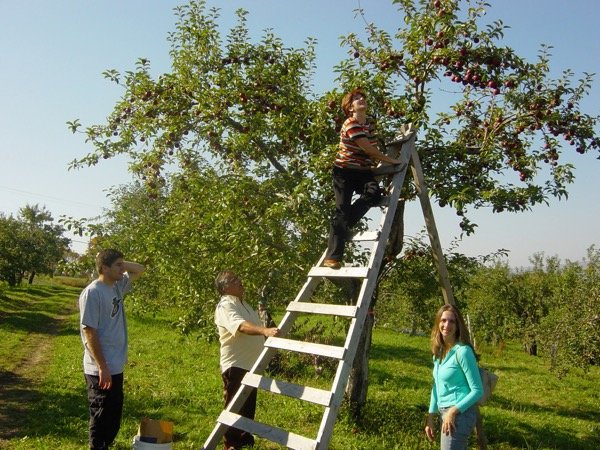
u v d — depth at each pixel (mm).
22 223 51938
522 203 7824
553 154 8398
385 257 8781
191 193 9203
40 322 24641
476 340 24938
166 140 9578
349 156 5961
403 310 13047
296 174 8875
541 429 10156
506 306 24625
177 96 9359
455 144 8328
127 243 9859
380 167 6355
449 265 9570
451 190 7730
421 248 9344
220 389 10961
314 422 8750
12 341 17312
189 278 8859
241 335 6695
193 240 8930
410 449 7723
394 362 18156
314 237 8203
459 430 5176
